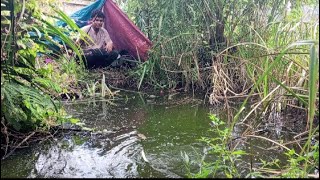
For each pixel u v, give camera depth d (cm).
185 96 435
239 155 231
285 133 287
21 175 213
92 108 374
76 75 427
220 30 475
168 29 482
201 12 471
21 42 249
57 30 260
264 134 286
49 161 234
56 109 280
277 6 442
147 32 543
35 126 271
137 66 515
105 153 250
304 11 428
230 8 465
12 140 257
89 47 520
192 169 223
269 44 389
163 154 248
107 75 508
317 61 202
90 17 543
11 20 232
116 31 540
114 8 536
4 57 244
